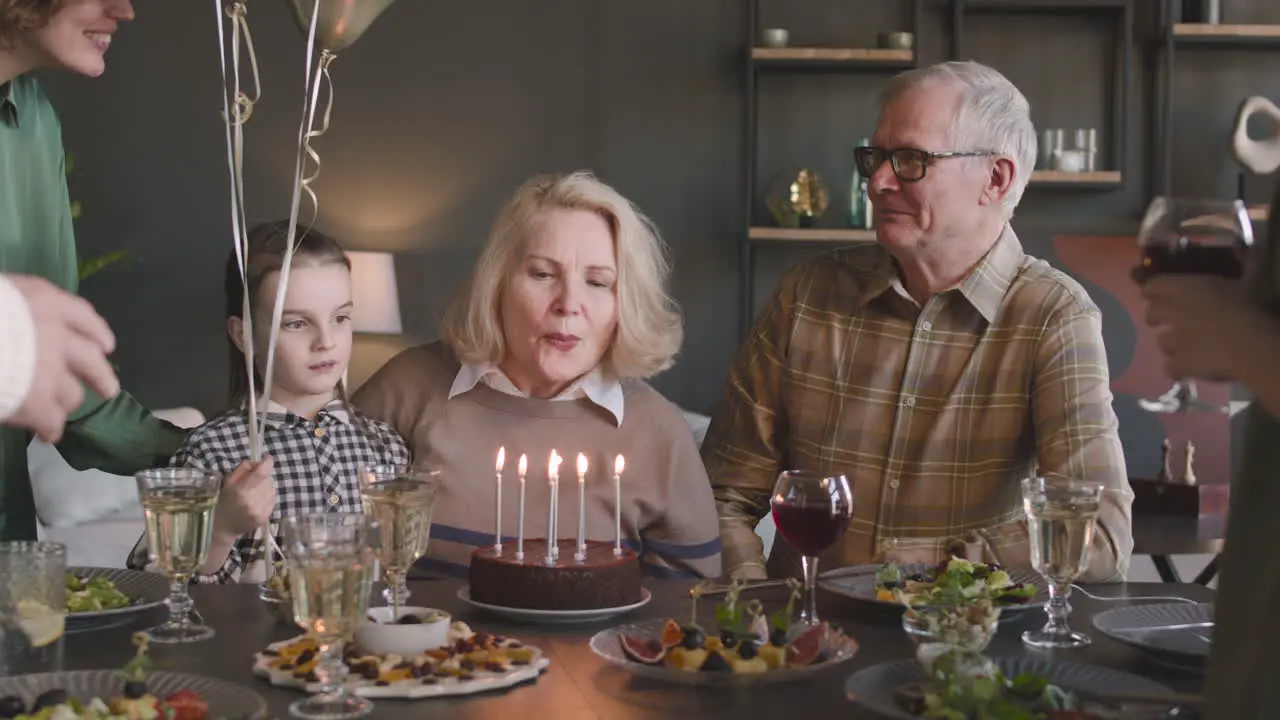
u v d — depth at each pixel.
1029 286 2.44
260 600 1.80
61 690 1.28
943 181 2.39
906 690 1.36
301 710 1.32
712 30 6.23
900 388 2.48
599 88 6.23
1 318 1.11
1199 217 1.44
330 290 2.33
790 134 6.24
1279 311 1.08
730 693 1.42
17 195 2.12
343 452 2.29
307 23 1.96
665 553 2.29
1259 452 1.10
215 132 6.14
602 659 1.55
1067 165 6.00
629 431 2.28
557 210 2.23
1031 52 6.18
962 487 2.43
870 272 2.56
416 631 1.51
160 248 6.16
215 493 1.63
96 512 3.84
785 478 1.70
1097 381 2.34
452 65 6.20
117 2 2.00
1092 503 1.65
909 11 6.18
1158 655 1.53
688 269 6.29
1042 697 1.32
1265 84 6.20
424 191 6.20
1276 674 1.06
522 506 1.80
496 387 2.29
